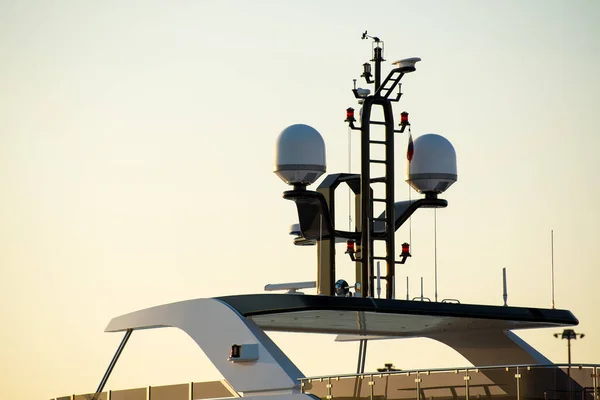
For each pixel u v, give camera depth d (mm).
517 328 101812
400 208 106125
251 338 87562
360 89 103250
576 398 82000
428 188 104938
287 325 98438
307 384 85375
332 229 101125
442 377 83562
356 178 104188
